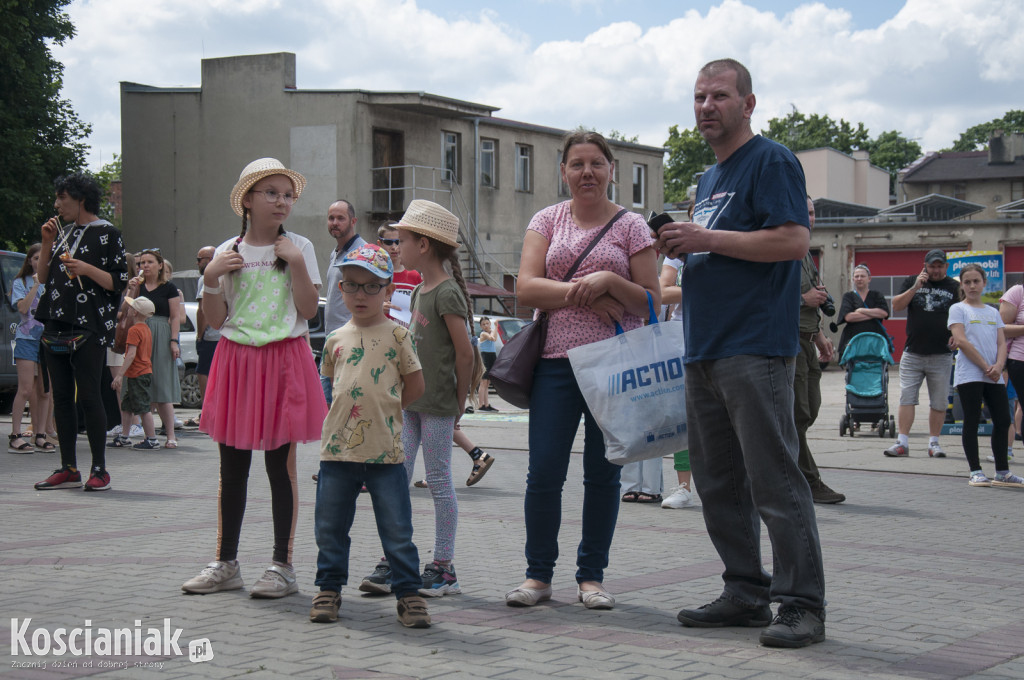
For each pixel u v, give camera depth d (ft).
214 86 130.41
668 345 16.20
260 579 17.02
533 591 16.51
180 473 33.12
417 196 132.67
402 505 15.44
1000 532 23.84
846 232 126.11
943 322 38.73
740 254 14.25
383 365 15.60
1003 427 31.91
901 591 17.56
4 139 105.91
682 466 27.63
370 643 14.10
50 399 39.73
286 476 17.17
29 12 109.70
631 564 19.85
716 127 14.93
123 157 134.41
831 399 77.92
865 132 308.60
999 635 14.67
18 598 16.33
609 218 17.15
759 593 15.24
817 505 27.94
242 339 17.07
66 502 26.68
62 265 28.58
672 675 12.59
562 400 16.67
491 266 142.31
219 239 130.62
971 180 234.99
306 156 126.93
